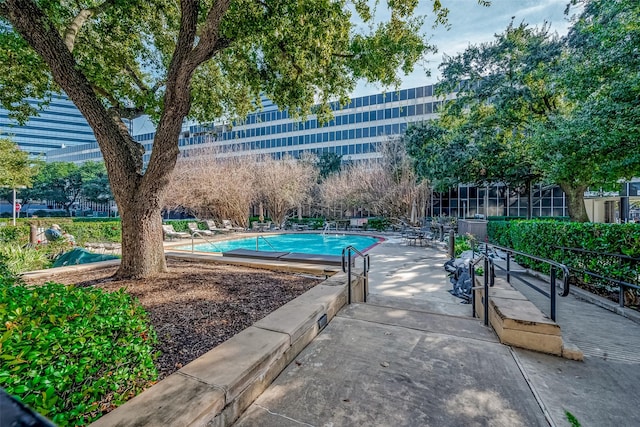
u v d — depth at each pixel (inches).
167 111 185.3
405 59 259.0
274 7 217.0
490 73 518.3
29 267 253.9
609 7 277.0
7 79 255.9
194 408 62.9
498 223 418.6
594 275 181.9
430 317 150.7
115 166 185.8
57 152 2824.8
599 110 269.9
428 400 83.8
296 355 109.5
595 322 146.7
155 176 187.9
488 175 574.9
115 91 302.5
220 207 845.2
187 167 804.0
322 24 209.3
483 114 561.3
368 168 852.6
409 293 215.3
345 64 279.3
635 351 115.0
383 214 821.2
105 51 270.1
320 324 131.6
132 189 190.5
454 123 641.0
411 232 515.8
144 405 63.7
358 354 110.9
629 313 152.7
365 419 76.2
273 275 211.9
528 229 273.9
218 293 158.2
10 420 20.2
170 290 160.6
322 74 285.9
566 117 394.3
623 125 251.9
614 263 177.2
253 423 75.0
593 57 291.9
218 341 106.2
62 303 71.2
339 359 107.2
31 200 2022.6
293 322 114.8
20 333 54.6
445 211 1121.4
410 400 83.9
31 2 158.9
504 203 1048.2
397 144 837.8
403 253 399.9
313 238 690.8
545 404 82.2
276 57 275.6
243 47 285.1
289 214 1042.1
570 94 325.1
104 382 60.0
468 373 97.8
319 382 92.9
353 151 1505.9
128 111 267.6
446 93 580.7
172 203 786.8
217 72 339.3
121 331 70.2
